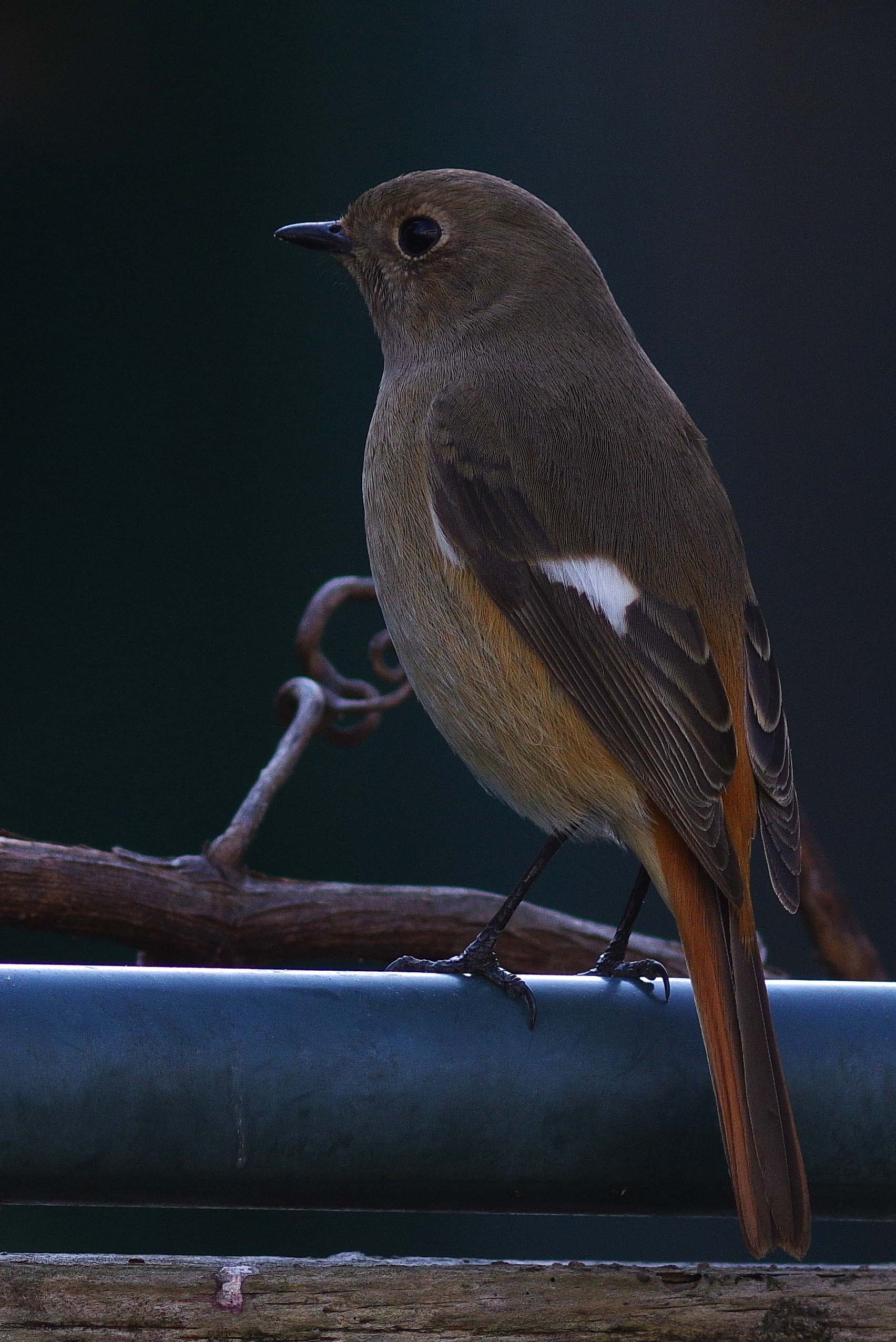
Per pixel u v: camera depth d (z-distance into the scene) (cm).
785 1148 439
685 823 597
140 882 748
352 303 1179
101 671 1137
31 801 1109
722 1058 456
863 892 1177
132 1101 426
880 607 1207
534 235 754
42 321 1154
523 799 670
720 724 625
